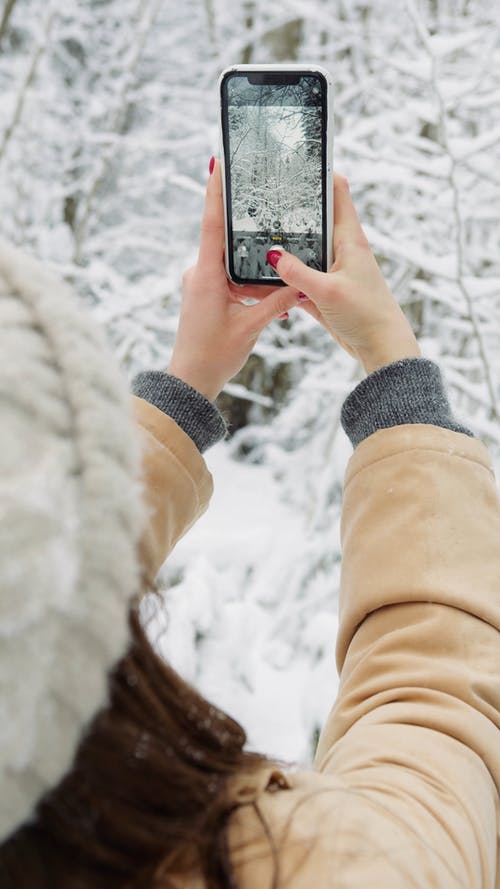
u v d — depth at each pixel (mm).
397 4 3914
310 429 4660
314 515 3580
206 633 2189
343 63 4133
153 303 4023
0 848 397
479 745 587
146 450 813
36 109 4523
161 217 4855
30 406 381
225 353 936
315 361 4742
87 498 375
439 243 3611
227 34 5059
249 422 5609
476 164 3215
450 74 3529
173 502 824
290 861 449
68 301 433
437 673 634
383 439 775
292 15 4395
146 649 446
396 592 700
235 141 1051
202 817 436
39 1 4691
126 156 4766
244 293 1026
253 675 2344
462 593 682
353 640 729
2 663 337
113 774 406
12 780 352
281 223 1021
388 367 826
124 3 4711
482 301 3279
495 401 2820
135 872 413
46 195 4789
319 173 1021
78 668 363
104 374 407
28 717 344
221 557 3512
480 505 743
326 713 2303
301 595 3393
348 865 450
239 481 4828
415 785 530
